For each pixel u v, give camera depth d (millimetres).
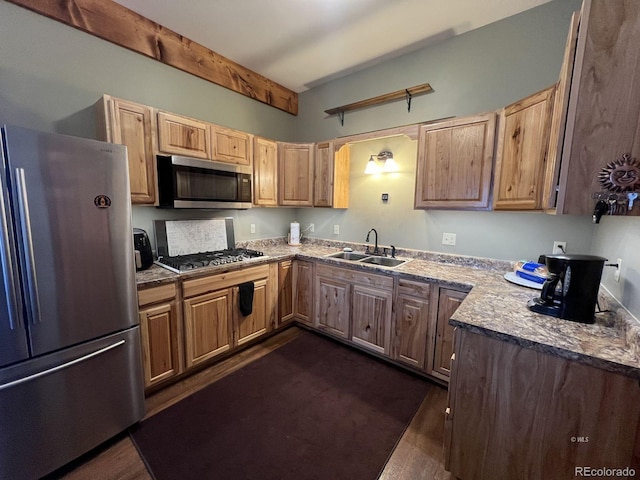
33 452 1292
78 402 1421
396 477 1383
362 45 2471
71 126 1919
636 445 950
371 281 2404
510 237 2191
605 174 979
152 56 2229
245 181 2629
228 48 2576
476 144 2006
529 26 1992
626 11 912
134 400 1648
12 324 1197
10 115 1703
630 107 933
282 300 2895
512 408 1150
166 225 2473
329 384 2117
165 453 1502
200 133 2311
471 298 1526
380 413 1820
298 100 3561
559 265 1259
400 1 1913
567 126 1021
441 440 1609
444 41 2369
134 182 1964
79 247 1378
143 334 1834
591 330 1142
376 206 2941
